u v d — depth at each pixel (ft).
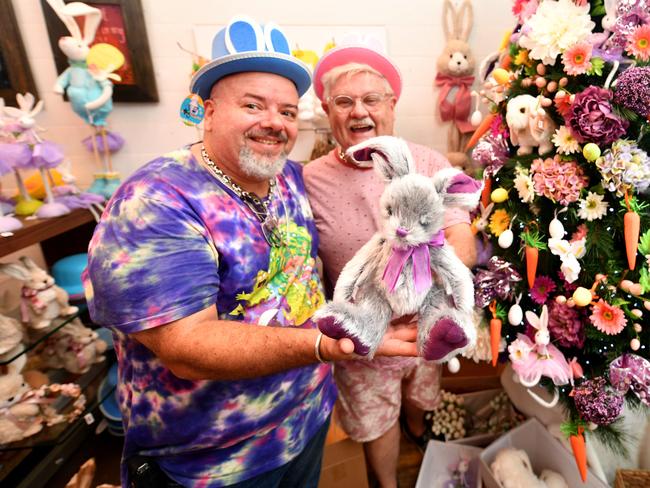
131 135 5.18
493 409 5.02
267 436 2.68
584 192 2.71
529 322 3.00
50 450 4.39
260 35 2.33
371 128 3.31
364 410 3.88
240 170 2.35
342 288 2.02
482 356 3.52
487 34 5.31
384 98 3.25
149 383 2.35
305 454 3.06
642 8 2.48
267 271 2.47
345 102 3.23
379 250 2.05
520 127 2.95
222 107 2.33
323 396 3.16
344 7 4.99
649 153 2.63
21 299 3.72
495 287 3.01
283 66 2.37
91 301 2.20
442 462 4.24
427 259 1.88
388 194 1.88
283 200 2.82
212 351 1.90
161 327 1.95
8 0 4.42
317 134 5.35
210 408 2.35
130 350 2.37
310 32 5.02
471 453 4.17
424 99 5.54
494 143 3.28
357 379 3.79
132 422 2.47
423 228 1.80
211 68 2.29
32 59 4.74
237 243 2.28
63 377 4.42
